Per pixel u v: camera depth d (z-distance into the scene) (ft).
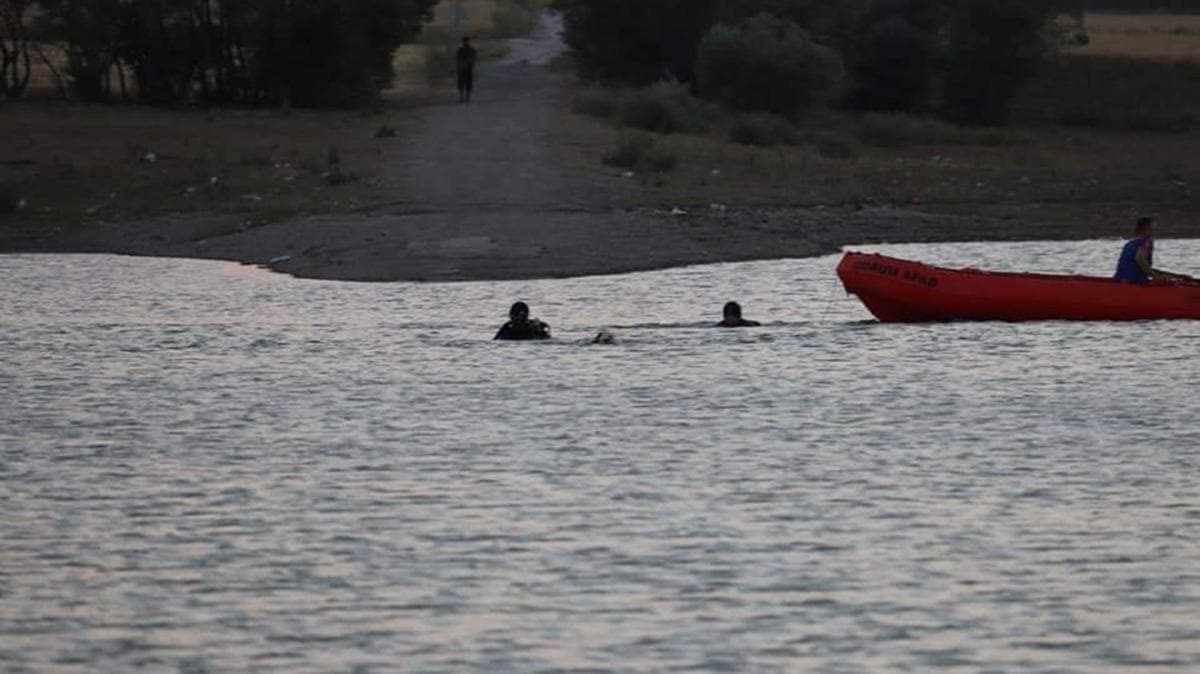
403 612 171.73
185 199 581.12
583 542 196.54
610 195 577.02
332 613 171.32
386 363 328.70
